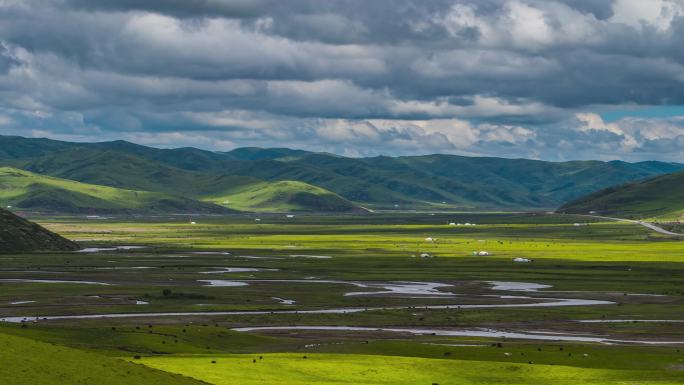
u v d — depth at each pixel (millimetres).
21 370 93125
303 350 167750
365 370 133125
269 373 125875
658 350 171875
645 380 130000
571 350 168125
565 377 132500
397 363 139625
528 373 135125
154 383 101438
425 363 140375
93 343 162875
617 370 138375
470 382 129500
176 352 160625
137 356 136375
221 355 147500
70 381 93500
